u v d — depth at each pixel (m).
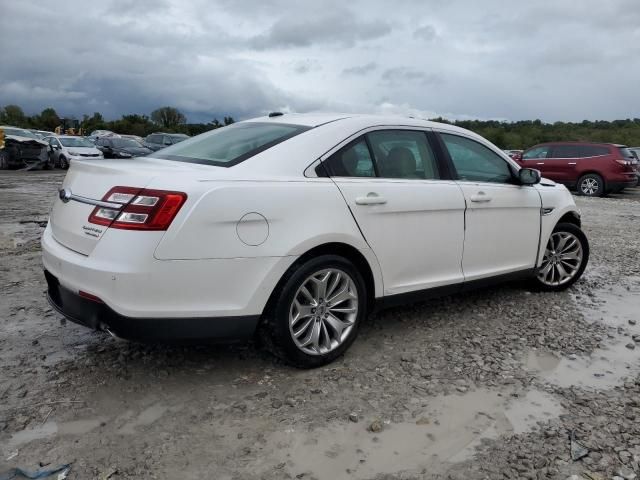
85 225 2.95
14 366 3.34
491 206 4.30
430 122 4.20
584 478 2.40
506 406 3.01
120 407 2.91
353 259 3.55
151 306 2.79
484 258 4.34
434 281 3.98
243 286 2.99
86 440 2.62
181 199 2.79
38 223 8.48
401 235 3.69
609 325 4.34
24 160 21.75
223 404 2.97
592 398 3.11
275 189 3.10
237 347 3.69
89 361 3.43
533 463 2.50
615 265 6.51
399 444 2.64
